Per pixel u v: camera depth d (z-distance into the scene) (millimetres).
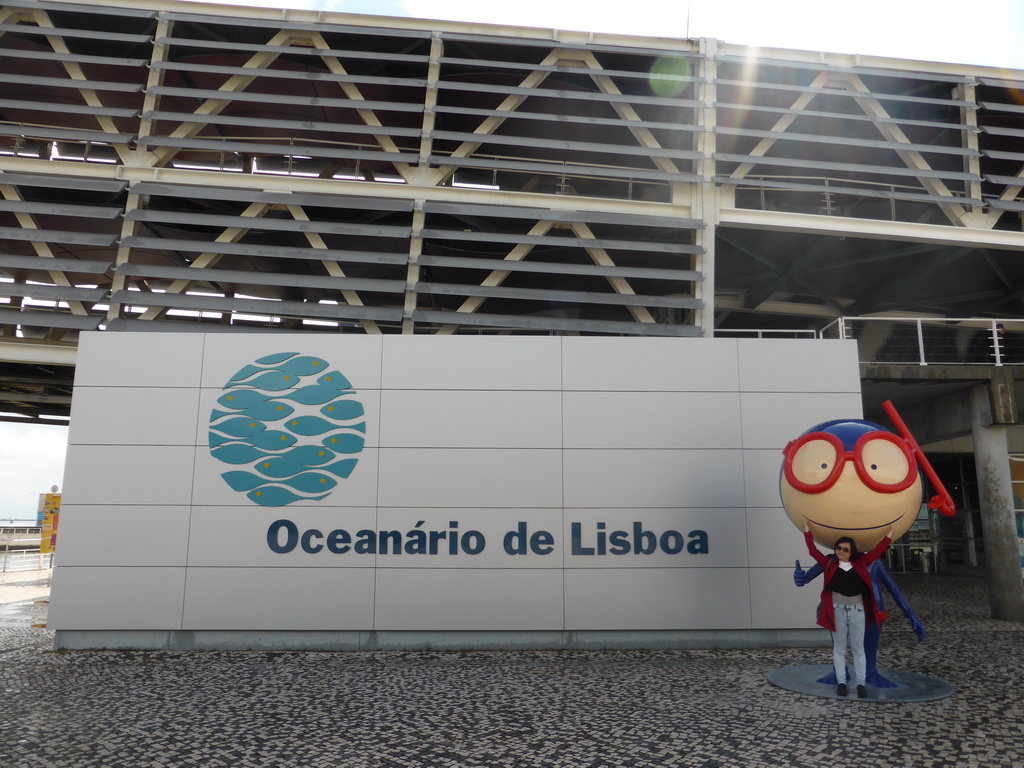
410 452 11031
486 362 11250
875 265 21109
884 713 6805
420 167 15992
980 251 19250
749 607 10766
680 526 10906
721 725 6461
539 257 17578
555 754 5688
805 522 7969
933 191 16859
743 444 11117
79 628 10562
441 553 10820
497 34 16656
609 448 11070
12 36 16656
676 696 7617
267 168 18219
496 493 10945
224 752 5773
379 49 16922
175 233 16812
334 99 15914
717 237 19062
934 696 7363
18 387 19172
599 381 11211
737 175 16531
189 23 16469
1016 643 10867
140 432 11000
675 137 17516
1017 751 5652
